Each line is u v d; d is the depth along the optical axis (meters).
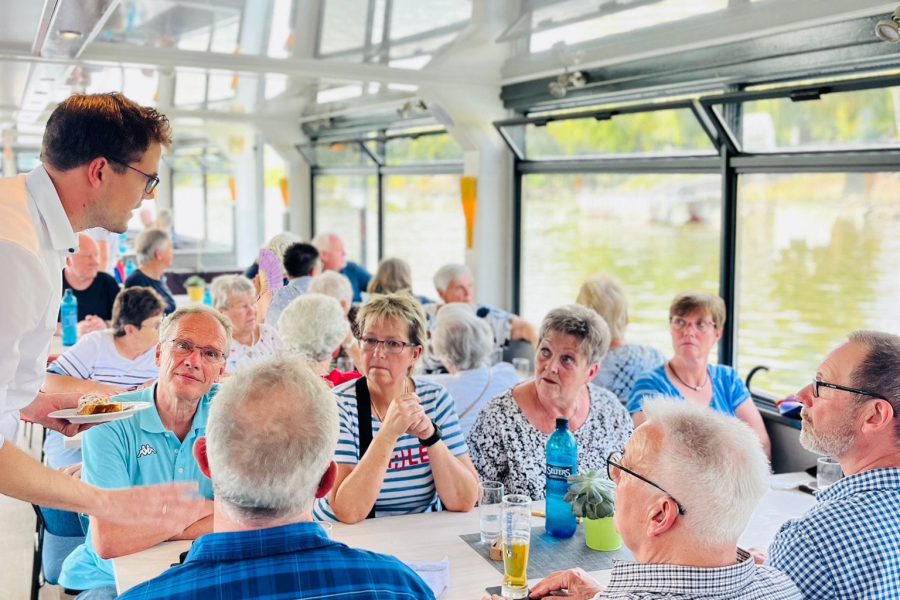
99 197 1.76
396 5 3.43
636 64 4.17
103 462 2.24
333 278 4.75
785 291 3.75
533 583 1.96
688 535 1.37
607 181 4.83
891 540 1.64
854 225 3.39
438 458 2.41
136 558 2.07
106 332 3.64
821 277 3.57
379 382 2.48
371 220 7.45
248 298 3.83
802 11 3.21
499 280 5.70
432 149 6.34
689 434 1.40
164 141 1.83
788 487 2.76
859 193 3.34
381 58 4.54
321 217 8.40
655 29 3.85
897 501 1.68
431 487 2.52
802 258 3.64
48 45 3.68
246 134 9.09
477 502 2.48
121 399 2.42
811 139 3.50
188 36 3.91
